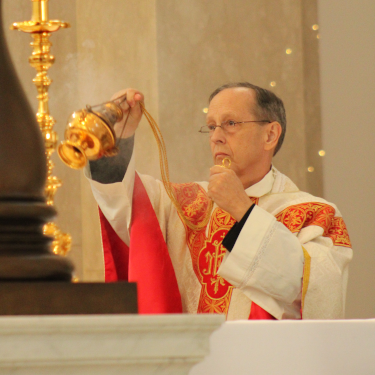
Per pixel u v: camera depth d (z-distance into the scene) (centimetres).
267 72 1688
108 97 1592
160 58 1565
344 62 1761
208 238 916
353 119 1750
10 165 300
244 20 1673
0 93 300
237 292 870
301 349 420
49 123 813
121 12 1595
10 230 297
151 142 1553
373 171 1747
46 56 838
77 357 246
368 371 432
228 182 800
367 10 1783
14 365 240
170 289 846
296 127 1712
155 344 256
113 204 868
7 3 1546
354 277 1700
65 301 287
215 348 409
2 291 281
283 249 779
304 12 1738
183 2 1605
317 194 1705
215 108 926
